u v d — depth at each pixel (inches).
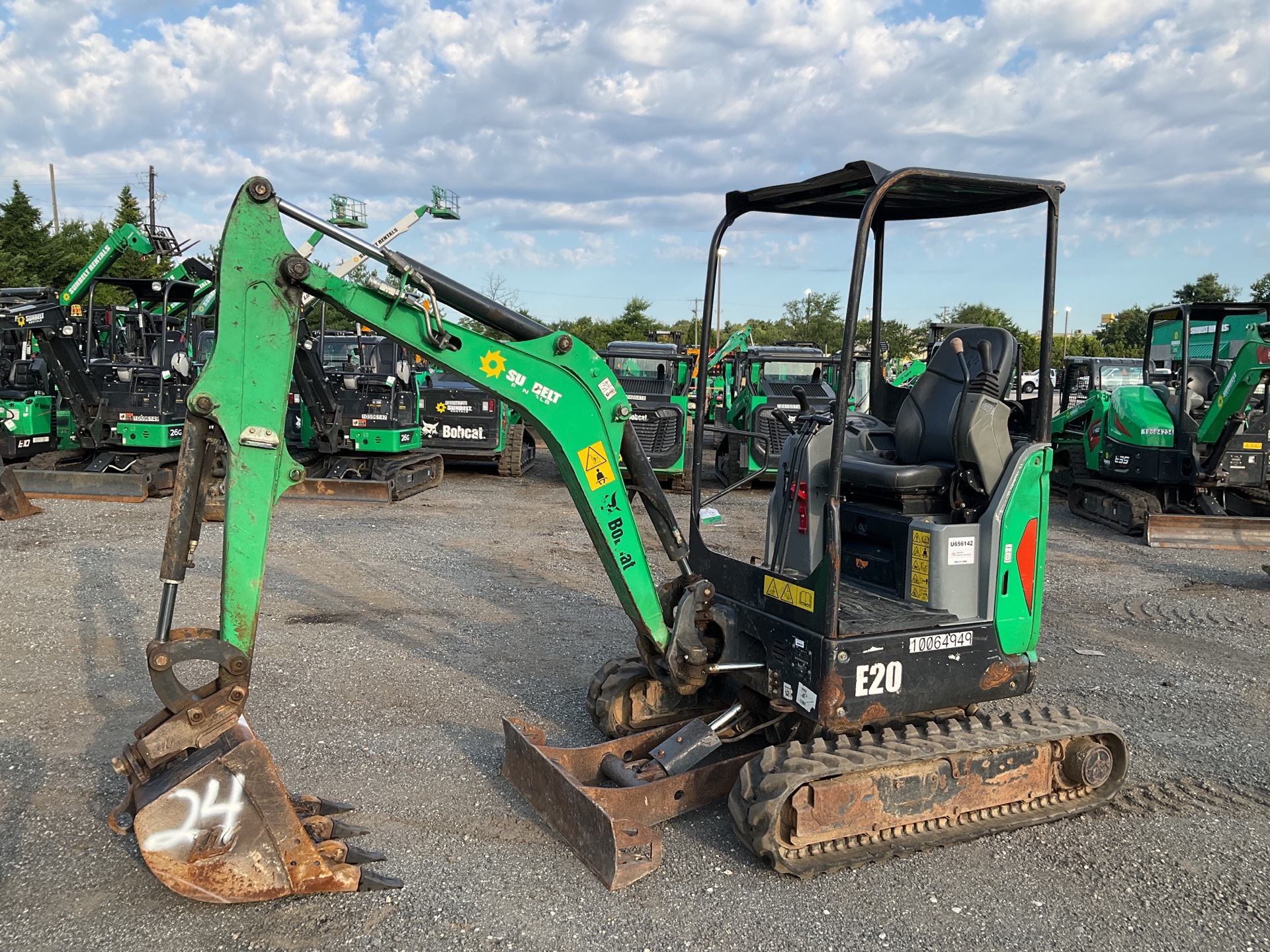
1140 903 144.9
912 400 201.2
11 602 290.2
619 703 195.2
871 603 171.5
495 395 157.6
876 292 221.3
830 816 149.6
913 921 138.7
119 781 175.5
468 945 129.1
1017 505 169.8
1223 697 240.7
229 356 138.9
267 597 310.3
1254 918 141.6
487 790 177.2
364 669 243.0
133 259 1371.8
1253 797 183.8
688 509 528.1
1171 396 482.6
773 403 626.5
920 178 153.0
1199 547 436.8
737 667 172.7
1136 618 315.6
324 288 143.9
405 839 157.9
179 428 526.3
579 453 165.0
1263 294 1633.9
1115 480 510.0
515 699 226.4
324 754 190.5
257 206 139.9
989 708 181.3
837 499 152.8
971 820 165.3
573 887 144.9
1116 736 172.6
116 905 136.1
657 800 161.8
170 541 138.0
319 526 441.4
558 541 423.2
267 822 135.2
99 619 275.1
